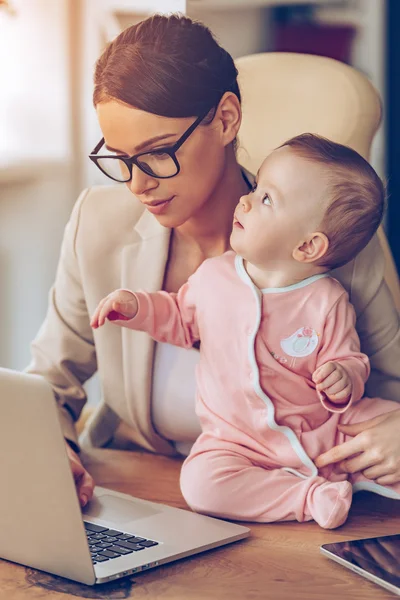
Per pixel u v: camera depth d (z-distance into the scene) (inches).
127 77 41.6
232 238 44.7
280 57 64.0
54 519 35.4
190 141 43.3
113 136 42.9
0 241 101.2
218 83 43.8
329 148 44.1
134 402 53.4
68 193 106.3
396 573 36.1
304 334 44.4
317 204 43.1
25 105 105.5
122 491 48.4
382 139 109.4
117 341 53.7
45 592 35.2
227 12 99.3
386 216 110.0
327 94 61.6
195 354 51.7
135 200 53.5
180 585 35.8
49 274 106.3
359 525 43.1
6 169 97.5
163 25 43.3
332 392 42.4
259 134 61.8
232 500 43.1
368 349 51.9
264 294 44.8
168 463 54.1
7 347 104.7
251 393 44.5
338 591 35.3
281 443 44.8
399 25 105.3
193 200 44.9
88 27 103.0
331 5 104.7
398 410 46.6
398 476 45.0
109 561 37.1
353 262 50.2
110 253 53.3
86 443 58.0
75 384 56.4
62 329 56.3
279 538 41.1
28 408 34.6
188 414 52.4
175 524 41.8
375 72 106.7
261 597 34.7
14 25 102.7
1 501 37.2
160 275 51.5
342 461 45.8
